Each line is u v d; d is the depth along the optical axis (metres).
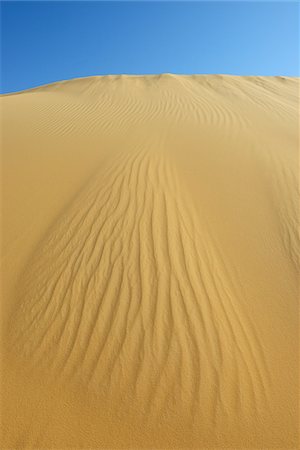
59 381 3.12
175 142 8.06
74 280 4.04
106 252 4.36
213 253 4.50
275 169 6.88
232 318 3.68
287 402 3.00
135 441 2.70
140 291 3.83
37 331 3.56
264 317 3.80
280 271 4.52
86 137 9.00
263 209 5.70
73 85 19.50
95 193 5.61
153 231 4.66
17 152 7.94
